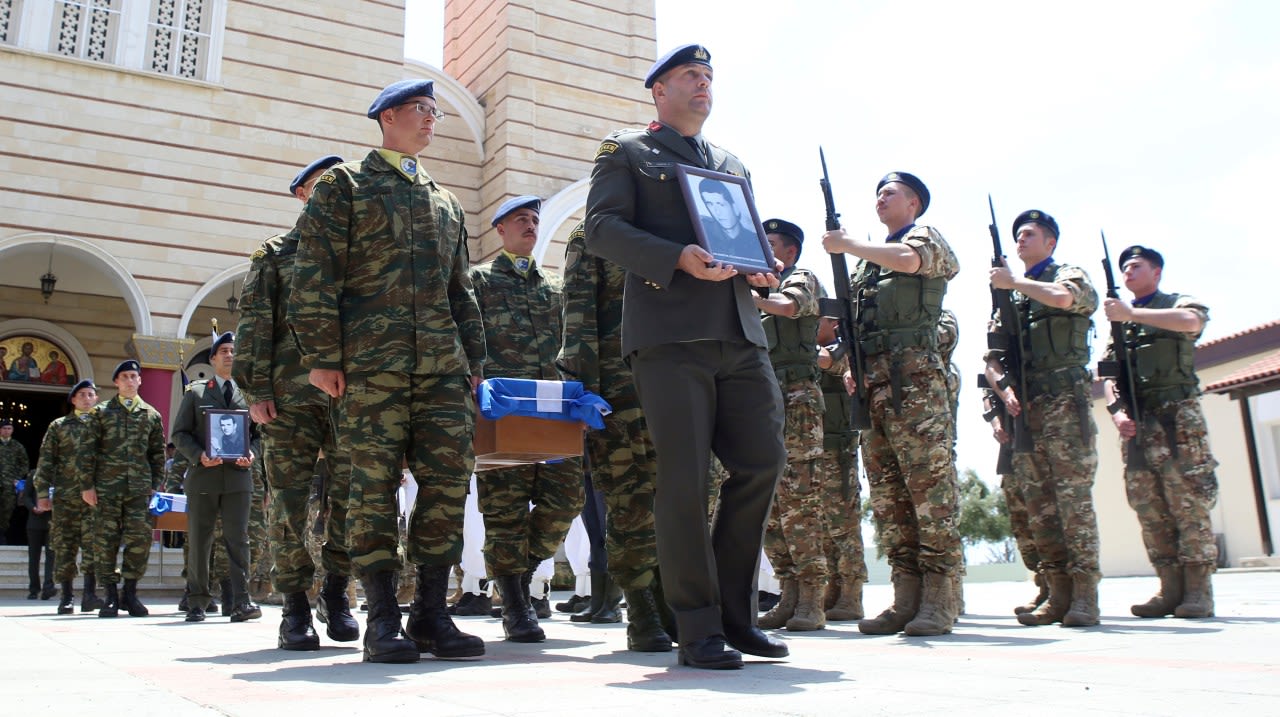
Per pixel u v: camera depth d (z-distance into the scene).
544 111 18.73
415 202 4.12
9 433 15.48
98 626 6.87
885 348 5.16
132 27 15.88
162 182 15.66
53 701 2.59
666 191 3.60
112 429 8.76
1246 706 2.29
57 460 9.59
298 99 16.88
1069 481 5.59
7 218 14.56
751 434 3.51
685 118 3.75
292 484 4.84
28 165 14.83
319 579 8.70
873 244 4.96
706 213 3.47
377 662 3.68
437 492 3.95
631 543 4.44
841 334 5.27
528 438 4.50
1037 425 5.77
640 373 3.50
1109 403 6.52
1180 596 6.23
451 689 2.77
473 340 4.25
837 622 6.48
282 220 16.44
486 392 4.47
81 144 15.22
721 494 3.59
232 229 16.03
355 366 3.91
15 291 18.27
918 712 2.21
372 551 3.82
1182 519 6.18
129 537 8.74
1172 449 6.25
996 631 5.17
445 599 3.96
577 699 2.50
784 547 6.11
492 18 19.39
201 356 19.03
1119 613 6.80
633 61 19.84
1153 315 6.21
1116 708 2.26
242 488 7.79
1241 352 23.11
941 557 4.96
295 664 3.71
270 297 4.99
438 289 4.06
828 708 2.28
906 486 5.28
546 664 3.58
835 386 6.71
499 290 5.89
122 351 19.02
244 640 5.32
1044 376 5.76
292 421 4.89
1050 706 2.30
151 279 15.38
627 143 3.69
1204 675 2.94
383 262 4.00
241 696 2.67
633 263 3.41
